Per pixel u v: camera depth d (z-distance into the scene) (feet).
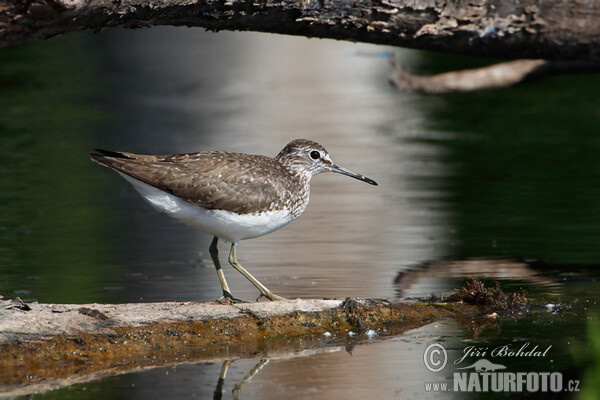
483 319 36.83
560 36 44.04
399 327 36.14
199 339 33.88
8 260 47.01
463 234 52.39
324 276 43.93
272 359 32.35
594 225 53.62
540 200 60.49
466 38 43.52
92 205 61.31
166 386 29.60
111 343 32.78
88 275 44.29
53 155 75.87
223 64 118.52
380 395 28.71
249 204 37.17
